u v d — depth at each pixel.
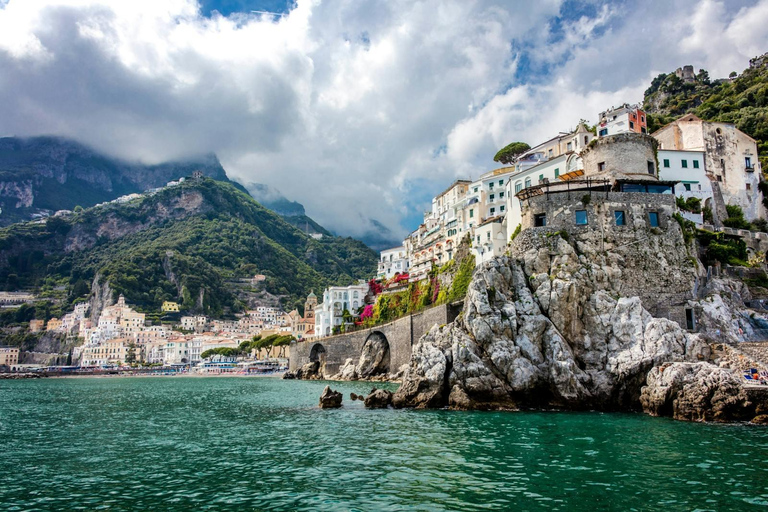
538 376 58.56
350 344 122.25
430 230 155.75
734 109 122.25
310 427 49.75
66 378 190.25
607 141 73.56
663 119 120.25
